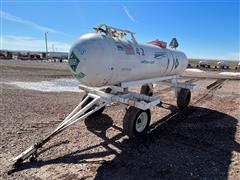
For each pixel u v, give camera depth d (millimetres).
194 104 7066
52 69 18672
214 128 4801
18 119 4887
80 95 7812
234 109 6516
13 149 3500
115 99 4074
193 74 20672
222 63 37062
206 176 2916
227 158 3439
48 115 5285
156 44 6109
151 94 7840
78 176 2828
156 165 3162
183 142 4016
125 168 3059
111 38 4137
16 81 10711
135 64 4488
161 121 5211
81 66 3721
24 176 2793
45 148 3580
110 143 3871
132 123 3848
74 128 4516
